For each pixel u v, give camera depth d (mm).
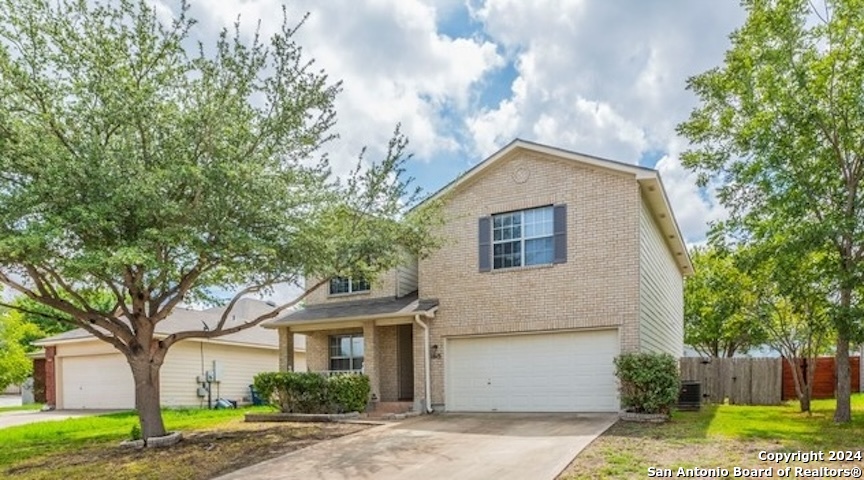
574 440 10289
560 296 14719
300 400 15148
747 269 13969
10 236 9031
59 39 10508
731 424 12234
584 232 14617
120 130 10875
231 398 24391
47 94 10500
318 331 18656
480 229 15977
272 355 27250
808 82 12875
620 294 14008
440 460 9195
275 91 11727
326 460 9562
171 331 22094
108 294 18312
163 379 21234
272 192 10938
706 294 25641
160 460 10000
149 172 10367
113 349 22078
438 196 15688
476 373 15633
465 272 16016
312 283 19094
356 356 18344
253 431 13031
